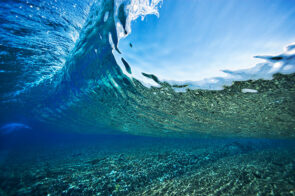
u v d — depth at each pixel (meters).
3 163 7.75
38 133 26.92
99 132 21.05
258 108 5.00
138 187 4.75
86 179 5.20
